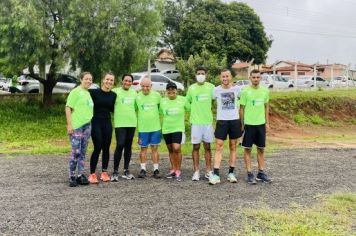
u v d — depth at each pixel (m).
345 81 41.16
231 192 7.63
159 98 8.87
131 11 19.44
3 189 7.71
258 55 46.66
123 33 18.91
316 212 6.38
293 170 10.12
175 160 8.74
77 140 7.93
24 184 8.13
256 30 46.19
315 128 24.78
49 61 18.55
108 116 8.35
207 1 44.75
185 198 7.14
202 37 42.94
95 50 19.03
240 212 6.35
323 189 8.07
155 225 5.76
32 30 17.61
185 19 43.88
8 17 17.59
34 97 20.64
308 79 40.50
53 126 18.28
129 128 8.55
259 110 8.44
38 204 6.70
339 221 5.97
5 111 19.03
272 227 5.66
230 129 8.44
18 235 5.36
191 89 8.61
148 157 11.88
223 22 44.53
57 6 18.38
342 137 22.03
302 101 26.88
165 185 8.12
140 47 19.66
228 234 5.43
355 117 28.02
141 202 6.85
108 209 6.45
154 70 43.03
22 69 18.34
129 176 8.71
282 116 24.81
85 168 9.94
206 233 5.46
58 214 6.18
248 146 8.46
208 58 25.81
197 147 8.62
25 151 12.84
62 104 21.11
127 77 8.46
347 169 10.46
